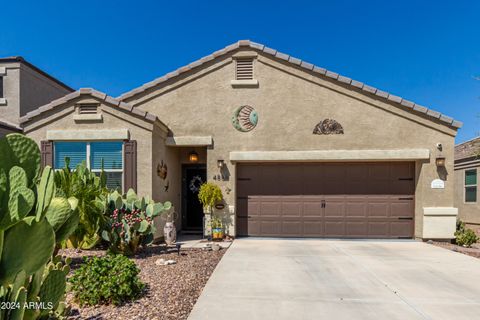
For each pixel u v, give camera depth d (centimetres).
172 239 949
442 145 1067
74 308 456
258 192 1148
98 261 499
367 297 534
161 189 1089
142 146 1016
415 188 1099
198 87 1134
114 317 429
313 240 1084
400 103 1077
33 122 1045
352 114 1095
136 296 500
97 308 457
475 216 1683
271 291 557
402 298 531
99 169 1034
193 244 1005
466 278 643
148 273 637
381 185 1116
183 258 784
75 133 1025
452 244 1020
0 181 246
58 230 310
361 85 1085
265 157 1102
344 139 1093
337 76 1088
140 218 815
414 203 1101
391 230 1108
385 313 471
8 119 1408
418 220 1079
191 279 604
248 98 1122
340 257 822
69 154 1045
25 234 238
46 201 264
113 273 482
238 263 750
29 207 242
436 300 523
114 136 1014
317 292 555
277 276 646
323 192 1130
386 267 723
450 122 1059
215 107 1127
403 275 661
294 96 1111
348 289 572
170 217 1062
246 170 1154
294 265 736
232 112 1122
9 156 276
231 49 1125
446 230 1050
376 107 1091
